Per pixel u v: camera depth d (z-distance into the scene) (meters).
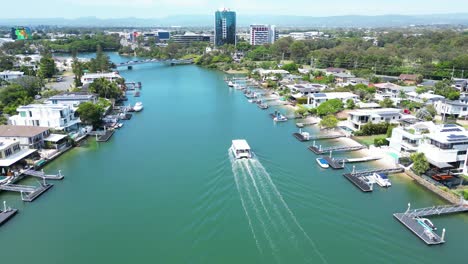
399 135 84.06
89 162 83.06
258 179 71.06
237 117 127.69
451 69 187.12
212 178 72.12
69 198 65.25
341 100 129.88
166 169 77.81
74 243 51.81
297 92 153.50
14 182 71.25
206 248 49.69
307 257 47.16
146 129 111.81
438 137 72.81
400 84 169.75
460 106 115.75
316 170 76.50
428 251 48.72
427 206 60.78
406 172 74.31
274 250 48.62
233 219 56.22
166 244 50.94
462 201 60.47
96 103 127.38
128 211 60.16
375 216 57.41
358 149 90.06
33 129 88.56
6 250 50.38
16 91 137.50
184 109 140.62
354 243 50.25
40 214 59.72
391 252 48.44
